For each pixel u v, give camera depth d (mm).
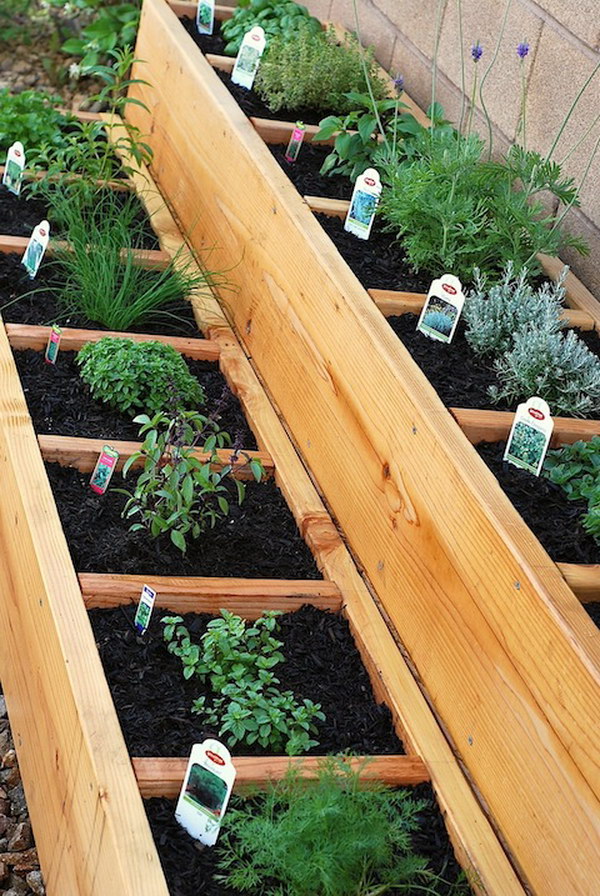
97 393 2209
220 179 2588
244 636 1824
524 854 1635
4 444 2086
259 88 2777
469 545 1769
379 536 1982
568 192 2197
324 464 2148
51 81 3734
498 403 2006
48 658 1811
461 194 2246
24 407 2150
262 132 2621
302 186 2494
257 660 1814
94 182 2787
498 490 1775
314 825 1560
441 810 1693
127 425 2199
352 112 2596
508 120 2477
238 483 1991
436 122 2541
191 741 1720
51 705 1790
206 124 2680
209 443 2006
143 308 2438
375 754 1771
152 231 2740
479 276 2213
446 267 2232
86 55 3693
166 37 2945
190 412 2020
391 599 1942
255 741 1745
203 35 3035
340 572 1998
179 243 2693
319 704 1801
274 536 2070
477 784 1726
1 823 1908
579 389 1984
